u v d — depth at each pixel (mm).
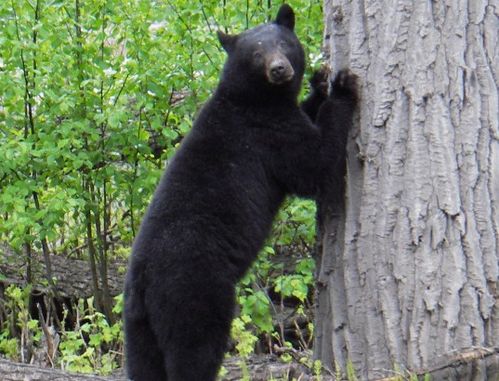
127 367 10133
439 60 9070
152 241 9945
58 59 15289
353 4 9641
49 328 15055
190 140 10445
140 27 15398
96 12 15586
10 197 15000
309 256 16125
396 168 9258
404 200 9195
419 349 9070
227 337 10016
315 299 10258
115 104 15648
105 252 16766
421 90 9117
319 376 9375
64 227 18094
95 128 15984
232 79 10633
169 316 9742
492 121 9031
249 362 12750
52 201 14805
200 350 9789
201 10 15484
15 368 9953
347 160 9766
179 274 9750
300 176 10242
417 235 9109
